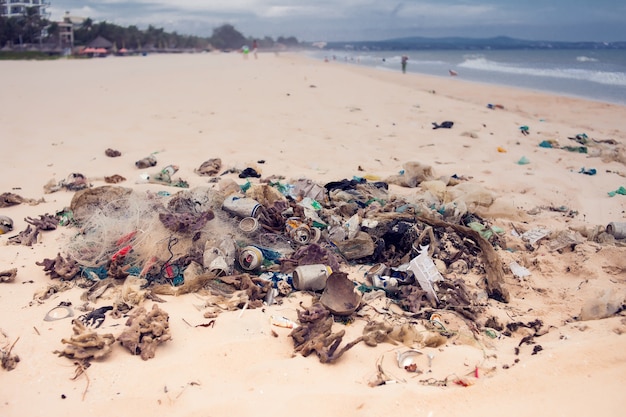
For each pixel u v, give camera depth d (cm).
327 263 160
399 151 321
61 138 343
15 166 275
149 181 248
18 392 107
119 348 121
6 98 525
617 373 110
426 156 311
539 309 145
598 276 159
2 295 144
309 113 454
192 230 164
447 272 163
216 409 103
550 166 293
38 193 233
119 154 301
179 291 145
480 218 203
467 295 149
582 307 141
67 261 158
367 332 128
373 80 790
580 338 125
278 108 480
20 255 169
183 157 297
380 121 422
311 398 105
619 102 548
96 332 125
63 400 105
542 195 243
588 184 261
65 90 611
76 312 136
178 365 115
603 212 223
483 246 168
